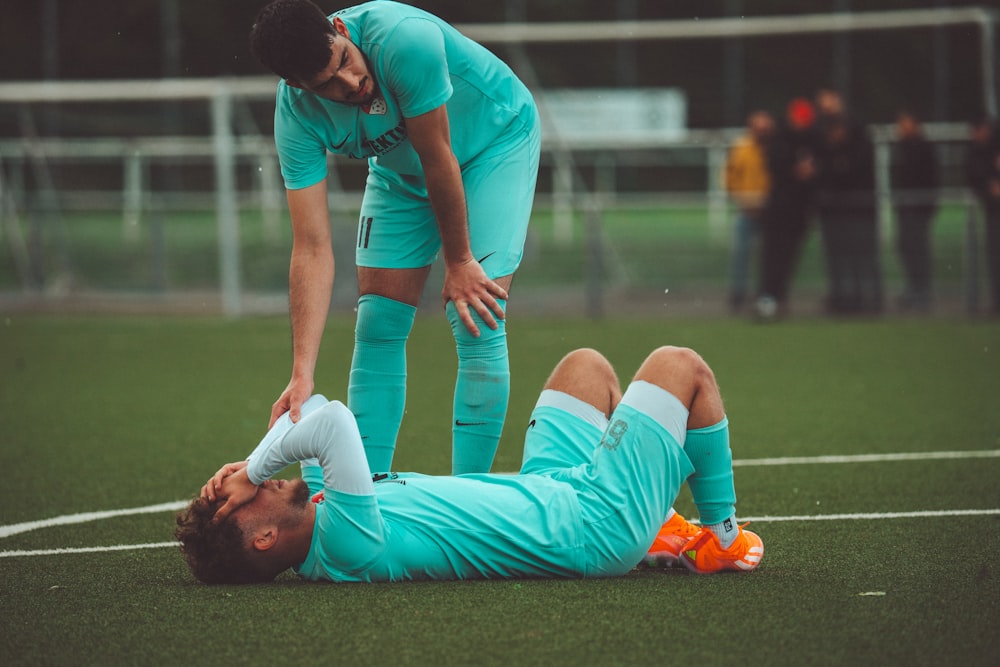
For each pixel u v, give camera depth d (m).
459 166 11.52
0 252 43.47
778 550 10.92
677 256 42.06
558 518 9.62
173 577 10.15
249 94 47.22
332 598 9.15
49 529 12.36
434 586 9.46
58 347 31.89
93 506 13.58
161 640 8.27
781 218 37.62
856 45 63.56
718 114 63.31
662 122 63.09
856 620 8.50
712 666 7.58
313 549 9.62
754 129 39.09
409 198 11.70
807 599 9.05
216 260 42.84
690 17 64.75
